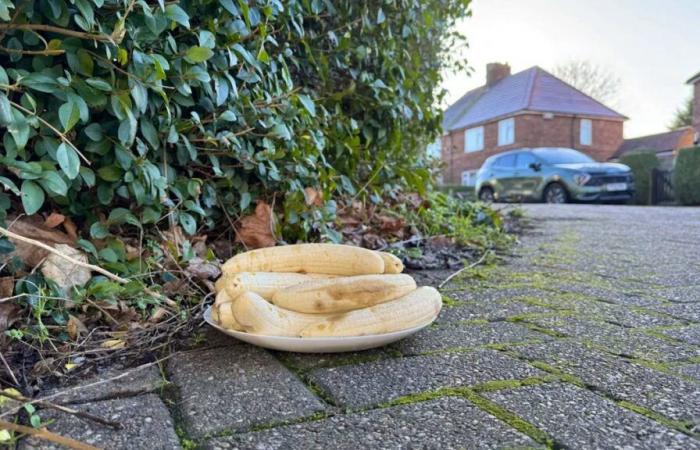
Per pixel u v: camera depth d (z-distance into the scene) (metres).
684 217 4.56
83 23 1.03
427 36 3.01
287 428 0.72
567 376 0.90
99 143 1.21
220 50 1.45
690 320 1.27
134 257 1.33
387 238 2.47
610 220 4.25
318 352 1.01
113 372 0.93
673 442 0.67
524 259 2.27
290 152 1.81
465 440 0.68
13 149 1.00
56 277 1.12
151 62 1.17
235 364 0.97
